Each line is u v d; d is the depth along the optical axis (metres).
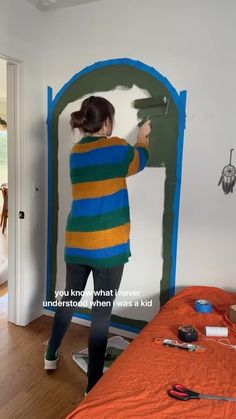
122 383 1.22
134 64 2.18
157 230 2.24
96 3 2.24
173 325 1.70
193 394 1.17
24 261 2.49
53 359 2.01
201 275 2.16
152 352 1.44
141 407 1.10
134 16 2.14
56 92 2.47
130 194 2.29
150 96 2.16
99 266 1.71
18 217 2.46
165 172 2.17
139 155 1.80
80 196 1.73
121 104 2.25
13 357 2.15
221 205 2.05
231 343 1.54
